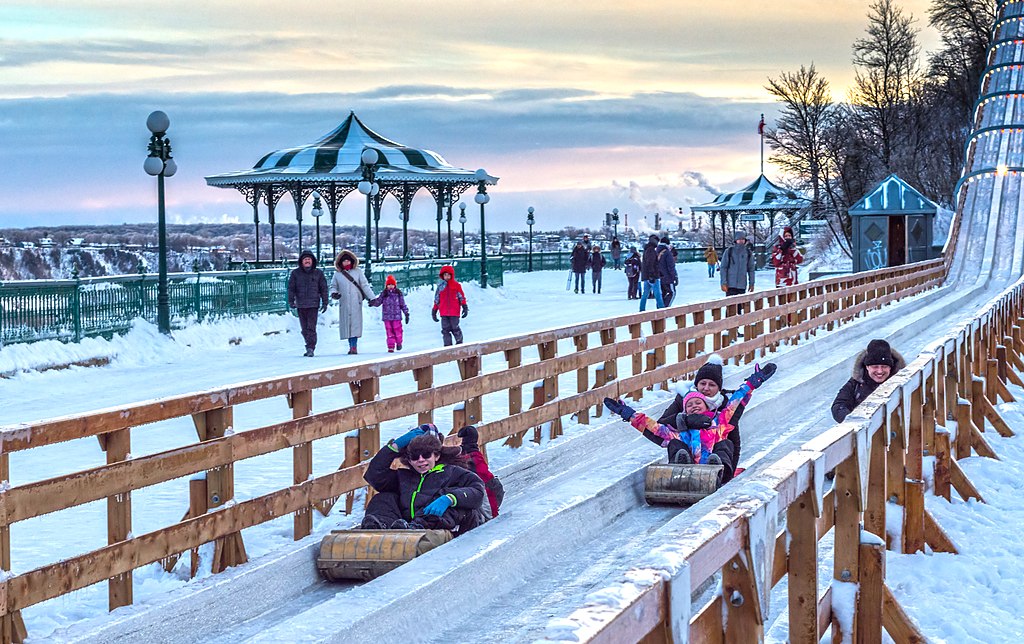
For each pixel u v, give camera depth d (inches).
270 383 292.5
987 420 594.2
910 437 362.6
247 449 283.6
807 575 205.6
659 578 119.7
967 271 2060.8
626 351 522.6
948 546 350.9
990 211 2357.3
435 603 258.5
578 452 449.7
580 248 1940.2
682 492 362.3
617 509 356.5
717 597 161.6
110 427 240.7
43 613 244.4
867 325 1007.0
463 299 910.4
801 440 506.9
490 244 3634.4
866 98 3088.1
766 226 3563.0
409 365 357.7
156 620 236.7
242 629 255.0
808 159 2928.2
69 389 711.7
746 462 426.9
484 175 1780.3
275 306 1153.4
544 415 441.4
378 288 1407.5
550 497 339.3
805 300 850.8
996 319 736.3
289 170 2188.7
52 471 441.1
